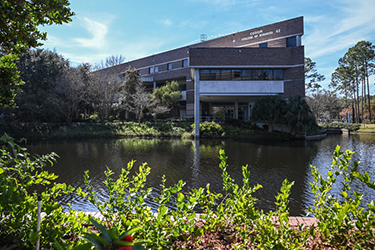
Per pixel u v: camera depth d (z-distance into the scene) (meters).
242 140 23.34
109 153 15.36
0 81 3.26
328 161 12.21
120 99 36.03
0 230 2.43
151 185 8.16
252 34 31.92
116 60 33.91
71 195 7.12
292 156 13.84
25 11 2.86
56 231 2.30
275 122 26.92
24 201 2.43
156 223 2.58
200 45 38.56
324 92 50.66
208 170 10.38
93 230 3.20
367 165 11.24
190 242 2.93
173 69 41.91
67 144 20.70
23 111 26.58
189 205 2.74
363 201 6.49
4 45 3.20
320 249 2.57
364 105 60.62
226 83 26.16
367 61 48.06
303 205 6.27
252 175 9.48
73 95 29.72
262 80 26.19
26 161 2.76
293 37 29.00
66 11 2.93
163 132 28.69
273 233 2.49
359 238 2.42
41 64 28.72
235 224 3.37
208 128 25.67
